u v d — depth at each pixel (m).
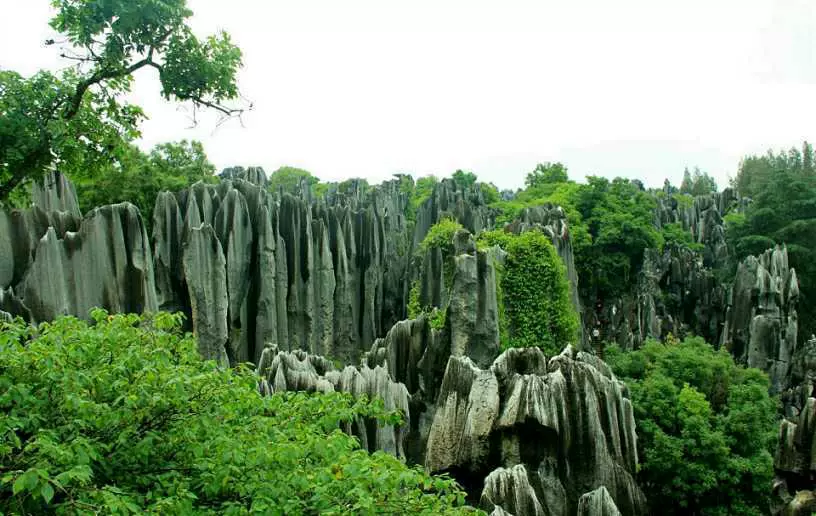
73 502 11.72
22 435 15.20
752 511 37.59
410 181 126.56
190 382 14.35
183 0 18.28
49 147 18.31
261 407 16.92
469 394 29.97
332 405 18.86
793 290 65.06
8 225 34.69
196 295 42.06
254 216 49.09
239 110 20.34
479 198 90.25
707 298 78.00
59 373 13.69
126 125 20.34
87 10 17.36
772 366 61.53
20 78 17.78
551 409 28.73
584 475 28.89
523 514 26.11
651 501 39.22
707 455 38.31
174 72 19.22
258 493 13.49
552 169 122.31
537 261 48.75
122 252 37.09
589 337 76.94
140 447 13.88
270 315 48.25
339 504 13.59
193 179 65.44
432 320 43.78
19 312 32.81
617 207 84.44
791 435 33.72
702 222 102.94
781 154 120.94
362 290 61.25
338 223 58.06
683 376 46.34
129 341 15.93
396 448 31.77
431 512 14.23
